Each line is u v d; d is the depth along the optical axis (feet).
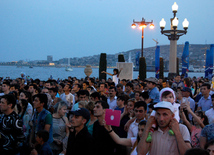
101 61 92.84
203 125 17.88
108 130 13.70
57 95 33.55
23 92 25.72
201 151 8.11
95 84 49.37
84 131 13.98
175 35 71.05
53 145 18.92
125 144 13.89
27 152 18.62
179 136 10.54
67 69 531.09
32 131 18.76
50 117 17.78
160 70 99.71
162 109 10.62
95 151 14.01
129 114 19.60
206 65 92.73
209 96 26.45
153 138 11.18
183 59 82.23
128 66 79.46
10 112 17.01
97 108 15.03
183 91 25.75
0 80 72.13
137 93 27.99
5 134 16.57
